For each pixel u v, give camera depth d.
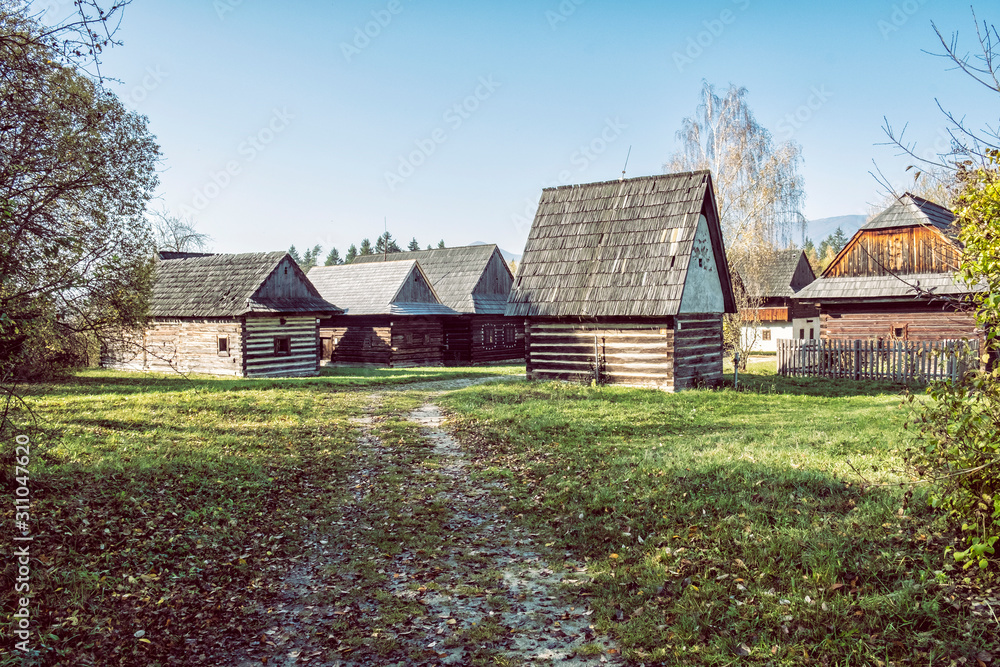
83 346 11.04
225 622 5.38
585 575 6.10
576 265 20.19
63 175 8.60
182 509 7.66
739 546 6.08
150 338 29.39
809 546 5.82
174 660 4.79
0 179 7.55
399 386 22.91
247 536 7.18
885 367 20.91
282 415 14.84
